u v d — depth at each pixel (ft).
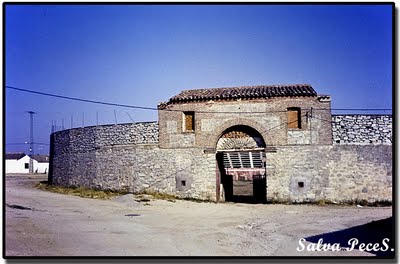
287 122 70.18
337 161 68.39
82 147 85.40
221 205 67.15
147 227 45.98
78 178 85.97
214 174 71.82
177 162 73.46
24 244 34.86
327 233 43.68
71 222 47.01
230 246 37.65
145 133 76.02
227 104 72.28
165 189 73.67
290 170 69.36
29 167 201.26
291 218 54.60
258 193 87.76
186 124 74.59
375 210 62.13
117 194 75.41
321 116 69.15
